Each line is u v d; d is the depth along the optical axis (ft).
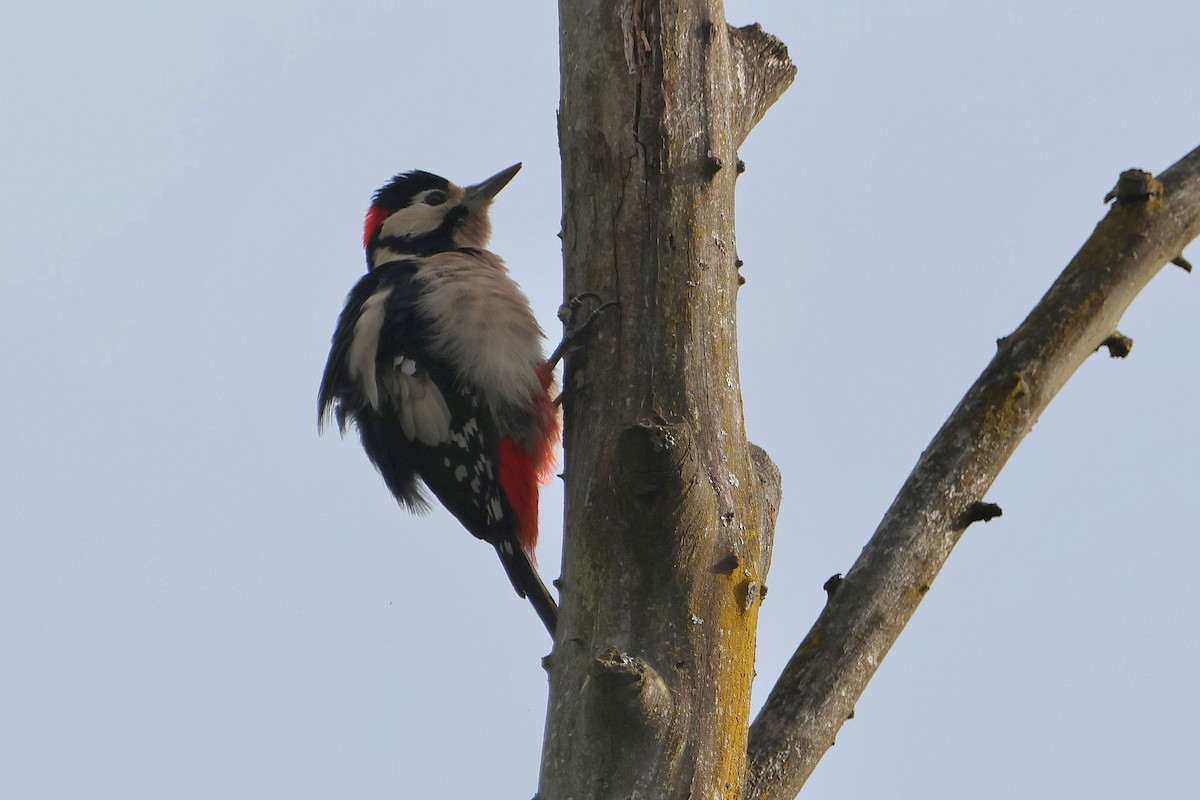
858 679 20.94
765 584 22.68
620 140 22.20
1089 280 22.15
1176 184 22.62
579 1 23.15
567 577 20.56
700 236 21.81
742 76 27.68
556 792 18.70
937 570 21.58
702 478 19.27
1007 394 21.86
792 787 20.15
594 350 21.63
